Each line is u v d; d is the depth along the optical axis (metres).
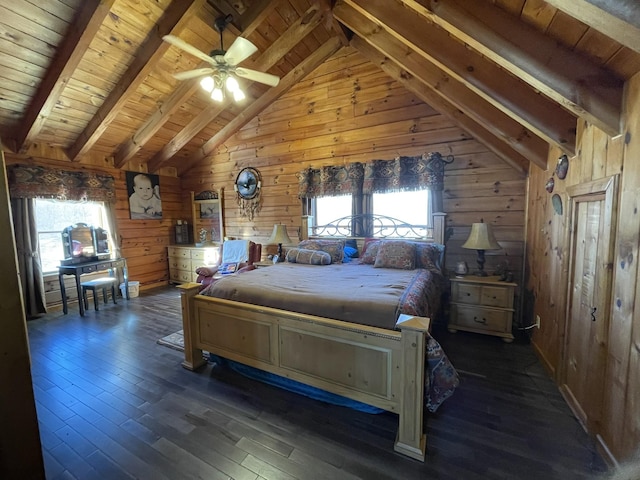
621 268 1.49
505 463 1.59
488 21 1.64
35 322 3.76
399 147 3.90
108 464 1.61
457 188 3.61
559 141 2.12
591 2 1.08
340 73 4.21
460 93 2.76
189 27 3.14
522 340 3.10
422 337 1.60
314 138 4.49
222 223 5.55
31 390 0.67
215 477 1.52
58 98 3.35
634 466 1.34
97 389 2.30
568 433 1.80
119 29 2.95
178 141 4.98
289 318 2.12
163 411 2.04
